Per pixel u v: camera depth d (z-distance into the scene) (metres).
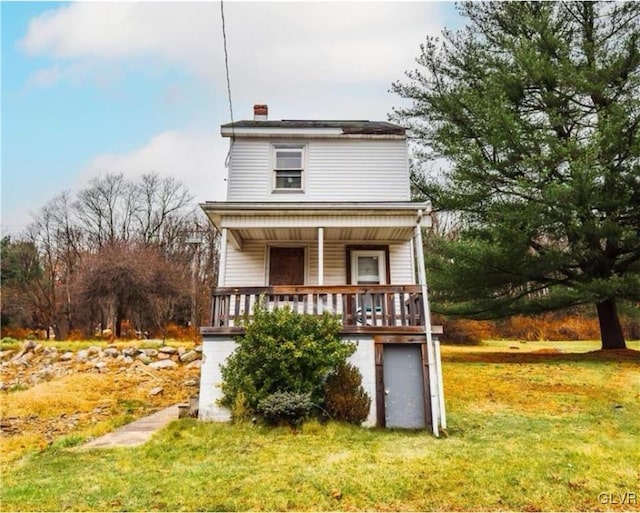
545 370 11.72
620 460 5.36
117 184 41.44
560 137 14.62
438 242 15.62
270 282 11.23
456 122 16.11
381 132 11.98
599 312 15.77
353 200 11.62
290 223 9.11
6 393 11.89
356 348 7.74
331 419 7.24
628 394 8.89
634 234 12.67
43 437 7.05
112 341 21.11
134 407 9.58
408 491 4.50
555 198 12.16
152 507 4.12
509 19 15.95
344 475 4.89
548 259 13.41
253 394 7.20
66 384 11.91
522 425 7.12
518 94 14.71
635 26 14.09
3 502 4.21
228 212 9.05
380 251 11.50
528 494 4.43
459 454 5.64
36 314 31.42
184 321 29.05
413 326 7.94
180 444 6.12
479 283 14.62
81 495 4.38
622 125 12.38
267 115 13.77
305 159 11.89
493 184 14.54
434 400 7.32
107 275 23.94
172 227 41.28
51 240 38.19
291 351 7.29
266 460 5.41
